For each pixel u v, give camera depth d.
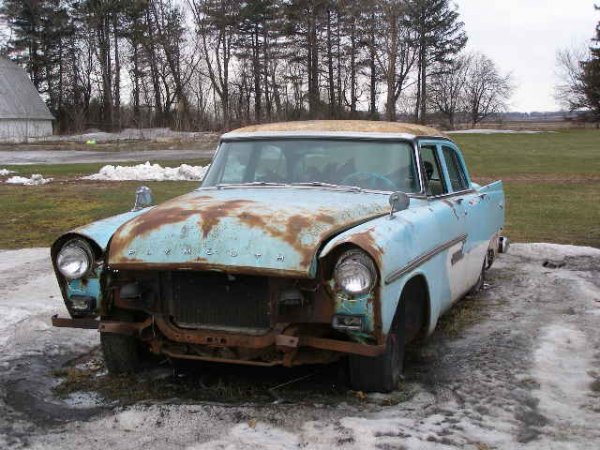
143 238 4.27
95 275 4.48
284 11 67.25
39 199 16.75
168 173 22.11
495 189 7.36
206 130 65.50
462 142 44.28
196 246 4.11
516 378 4.70
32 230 12.42
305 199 4.78
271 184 5.37
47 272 8.50
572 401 4.32
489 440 3.74
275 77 71.06
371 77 69.25
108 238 4.50
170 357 4.89
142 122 68.06
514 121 111.00
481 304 6.90
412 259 4.39
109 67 72.19
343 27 67.81
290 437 3.77
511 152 35.91
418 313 4.84
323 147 5.50
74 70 75.75
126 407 4.23
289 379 4.74
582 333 5.73
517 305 6.84
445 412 4.14
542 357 5.12
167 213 4.47
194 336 4.20
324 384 4.64
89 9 71.56
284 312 4.09
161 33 69.31
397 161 5.36
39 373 4.98
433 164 5.75
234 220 4.22
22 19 73.56
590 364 4.98
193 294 4.24
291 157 5.52
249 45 68.44
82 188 19.38
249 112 70.56
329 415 4.06
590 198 16.69
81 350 5.54
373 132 5.52
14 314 6.36
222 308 4.19
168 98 71.19
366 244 3.93
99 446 3.74
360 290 3.88
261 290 4.12
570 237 11.07
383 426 3.87
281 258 3.98
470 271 6.21
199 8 65.19
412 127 5.79
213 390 4.58
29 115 62.47
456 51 73.88
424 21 72.06
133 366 4.88
